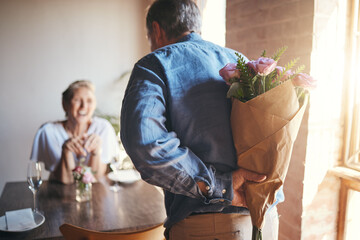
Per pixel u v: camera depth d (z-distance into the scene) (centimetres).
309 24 141
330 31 144
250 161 87
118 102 410
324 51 144
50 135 264
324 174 154
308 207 153
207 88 89
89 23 391
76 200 187
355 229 156
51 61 386
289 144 83
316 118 147
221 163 89
